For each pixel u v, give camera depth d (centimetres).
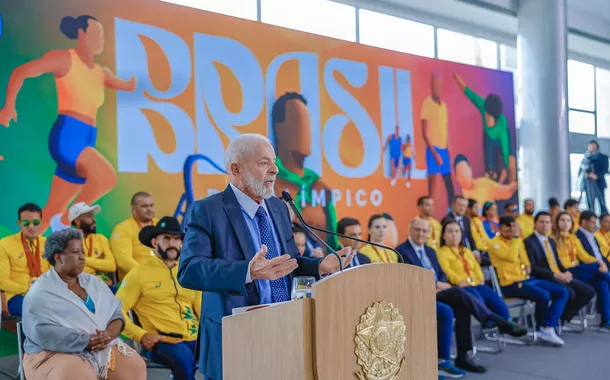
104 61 476
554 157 930
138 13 496
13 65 434
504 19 989
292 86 601
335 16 817
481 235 739
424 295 167
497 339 580
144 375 344
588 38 1237
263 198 216
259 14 720
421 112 727
